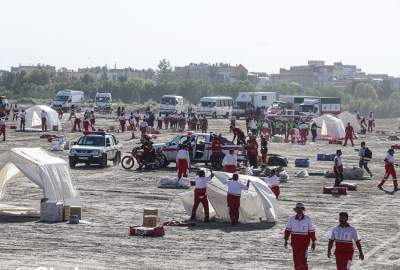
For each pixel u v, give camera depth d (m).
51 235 36.88
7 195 50.88
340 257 27.11
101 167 71.06
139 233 37.47
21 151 43.88
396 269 30.94
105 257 32.12
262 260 32.34
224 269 30.41
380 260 32.75
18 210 43.84
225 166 58.00
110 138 73.50
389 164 59.22
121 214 43.97
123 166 70.81
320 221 43.19
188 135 70.50
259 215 42.59
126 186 57.41
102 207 46.59
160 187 57.06
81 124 135.00
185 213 45.06
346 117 138.88
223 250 34.38
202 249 34.50
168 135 118.44
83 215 43.22
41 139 103.62
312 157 88.31
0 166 43.09
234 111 181.50
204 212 42.38
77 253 32.81
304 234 27.95
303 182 62.91
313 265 31.52
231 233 38.78
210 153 69.75
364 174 70.75
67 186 44.00
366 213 46.62
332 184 61.62
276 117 157.00
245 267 30.86
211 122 160.38
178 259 32.16
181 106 180.00
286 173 65.62
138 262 31.31
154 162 70.25
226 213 42.84
